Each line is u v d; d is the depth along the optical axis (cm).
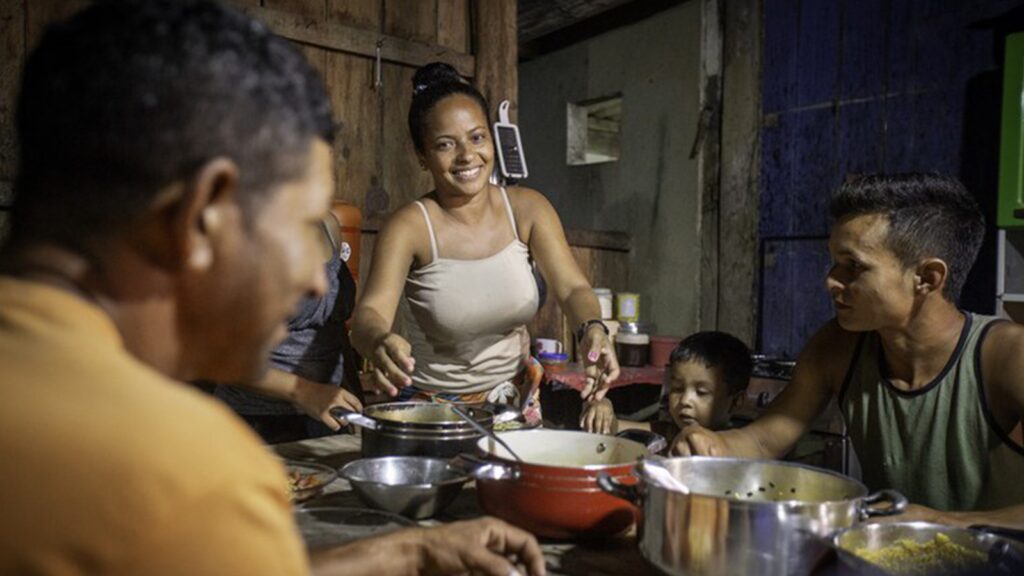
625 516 125
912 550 104
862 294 153
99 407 49
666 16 504
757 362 381
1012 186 324
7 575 46
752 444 179
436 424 152
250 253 58
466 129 201
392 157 392
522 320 223
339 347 228
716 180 480
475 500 154
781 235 450
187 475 49
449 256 214
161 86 52
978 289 363
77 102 52
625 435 159
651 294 519
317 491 147
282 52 60
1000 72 357
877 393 171
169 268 57
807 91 437
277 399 219
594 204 560
